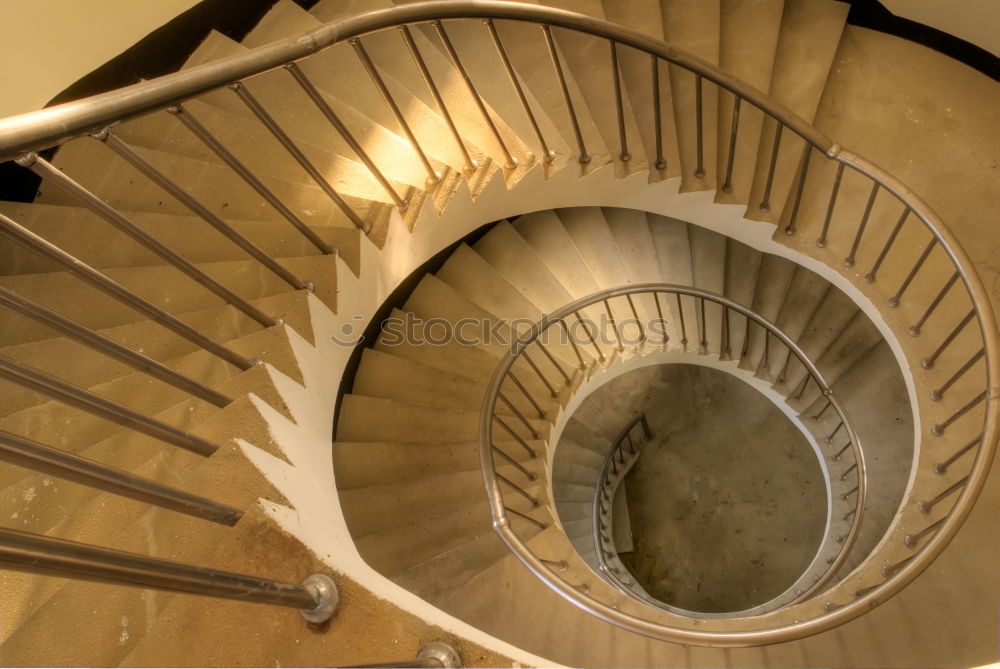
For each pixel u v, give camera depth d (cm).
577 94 341
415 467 365
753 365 493
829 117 393
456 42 341
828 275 373
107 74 330
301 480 197
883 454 425
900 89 395
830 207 334
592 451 595
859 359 446
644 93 361
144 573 110
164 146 301
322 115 295
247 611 146
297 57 195
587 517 571
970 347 340
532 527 374
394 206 279
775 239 370
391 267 301
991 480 320
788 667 300
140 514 180
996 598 296
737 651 307
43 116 135
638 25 369
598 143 332
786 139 383
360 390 397
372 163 253
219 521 152
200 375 226
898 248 362
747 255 467
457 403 397
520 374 438
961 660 289
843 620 247
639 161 338
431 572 333
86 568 103
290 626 146
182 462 188
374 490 354
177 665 141
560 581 275
